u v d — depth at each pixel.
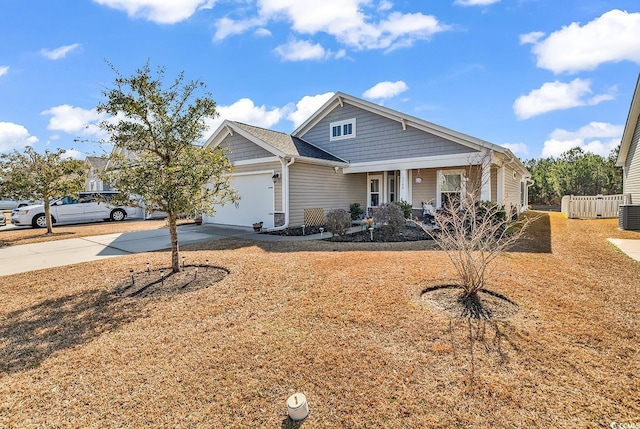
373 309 4.02
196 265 6.47
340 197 14.52
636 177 13.14
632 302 4.12
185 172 5.48
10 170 11.59
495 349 3.03
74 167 12.31
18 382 2.74
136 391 2.58
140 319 3.95
